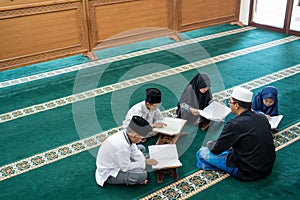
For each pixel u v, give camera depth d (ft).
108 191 9.34
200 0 22.09
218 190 9.32
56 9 17.13
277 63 17.76
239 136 9.29
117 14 19.15
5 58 16.51
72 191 9.35
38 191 9.38
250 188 9.35
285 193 9.14
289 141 11.34
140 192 9.29
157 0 20.27
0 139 11.76
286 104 13.60
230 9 23.88
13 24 16.21
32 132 12.16
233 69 17.07
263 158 9.37
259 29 23.68
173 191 9.32
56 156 10.84
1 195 9.25
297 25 22.49
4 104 14.21
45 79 16.53
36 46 17.19
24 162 10.58
